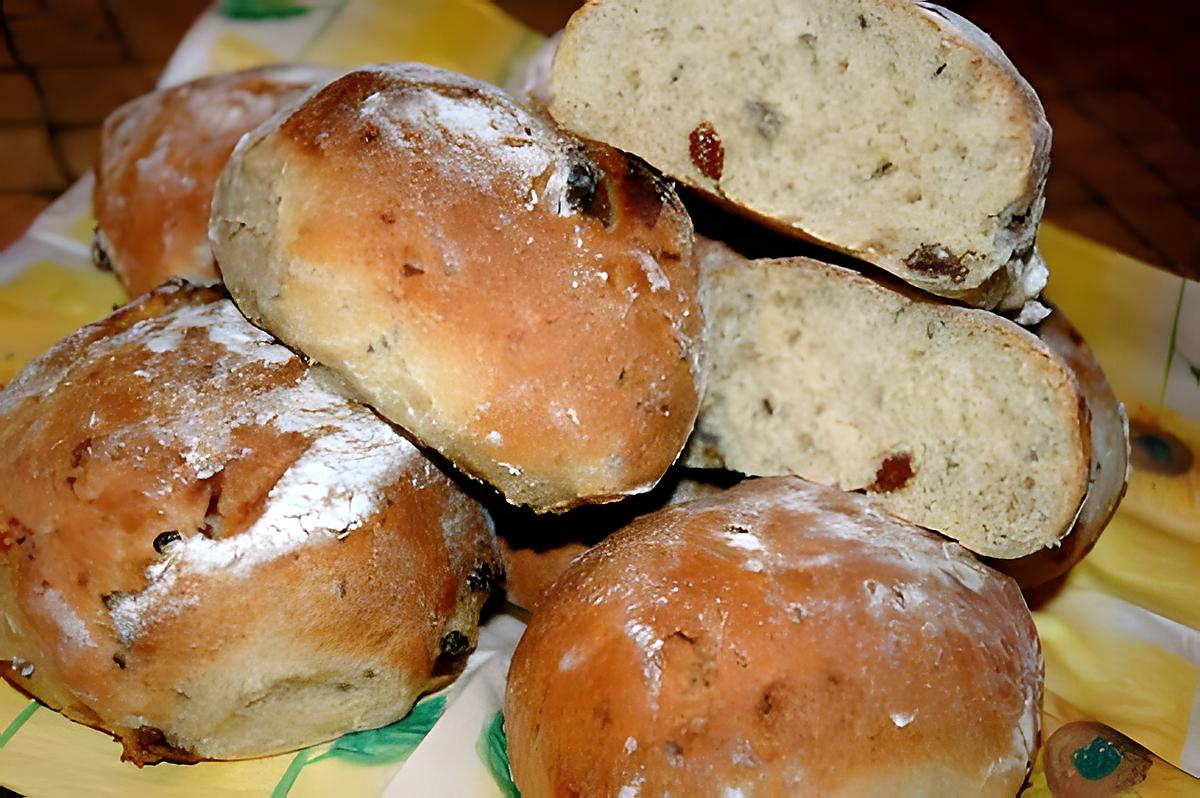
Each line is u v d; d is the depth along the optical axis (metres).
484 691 0.33
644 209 0.33
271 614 0.31
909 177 0.33
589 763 0.29
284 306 0.31
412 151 0.31
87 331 0.34
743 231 0.37
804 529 0.32
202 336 0.33
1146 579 0.39
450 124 0.32
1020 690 0.31
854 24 0.33
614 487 0.32
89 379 0.32
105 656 0.30
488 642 0.35
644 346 0.32
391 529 0.32
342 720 0.32
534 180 0.32
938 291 0.33
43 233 0.44
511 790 0.32
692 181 0.35
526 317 0.31
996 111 0.32
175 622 0.30
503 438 0.31
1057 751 0.34
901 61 0.32
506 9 0.57
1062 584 0.39
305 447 0.32
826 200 0.34
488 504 0.35
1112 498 0.38
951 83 0.32
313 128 0.32
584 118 0.35
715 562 0.31
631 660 0.30
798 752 0.29
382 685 0.32
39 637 0.30
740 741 0.29
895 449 0.35
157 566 0.30
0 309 0.41
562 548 0.35
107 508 0.30
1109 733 0.34
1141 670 0.37
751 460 0.36
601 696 0.30
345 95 0.32
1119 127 0.58
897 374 0.34
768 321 0.35
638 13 0.34
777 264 0.35
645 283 0.32
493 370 0.31
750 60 0.33
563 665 0.30
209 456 0.31
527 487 0.32
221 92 0.42
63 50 0.54
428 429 0.31
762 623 0.30
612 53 0.34
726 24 0.33
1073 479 0.33
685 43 0.34
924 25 0.32
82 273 0.43
